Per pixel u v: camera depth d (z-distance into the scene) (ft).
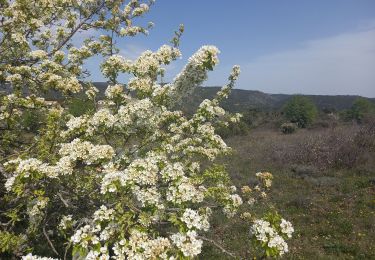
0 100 22.85
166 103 21.01
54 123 17.93
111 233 12.37
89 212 17.24
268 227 13.96
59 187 16.66
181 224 12.63
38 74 24.36
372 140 75.66
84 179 17.12
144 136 20.06
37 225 17.47
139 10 31.58
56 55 26.08
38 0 26.17
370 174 61.87
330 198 50.29
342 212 44.78
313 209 46.01
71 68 27.48
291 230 14.19
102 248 11.84
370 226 40.50
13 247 16.53
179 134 22.41
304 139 86.94
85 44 30.89
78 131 16.78
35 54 25.17
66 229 16.57
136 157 19.90
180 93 20.34
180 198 13.96
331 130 92.32
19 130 24.11
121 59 21.20
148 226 13.66
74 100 23.17
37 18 27.32
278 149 81.82
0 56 25.03
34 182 14.75
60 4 28.30
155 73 21.21
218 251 31.04
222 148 22.72
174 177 14.42
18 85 23.76
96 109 20.95
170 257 11.68
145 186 14.49
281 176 62.59
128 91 20.04
